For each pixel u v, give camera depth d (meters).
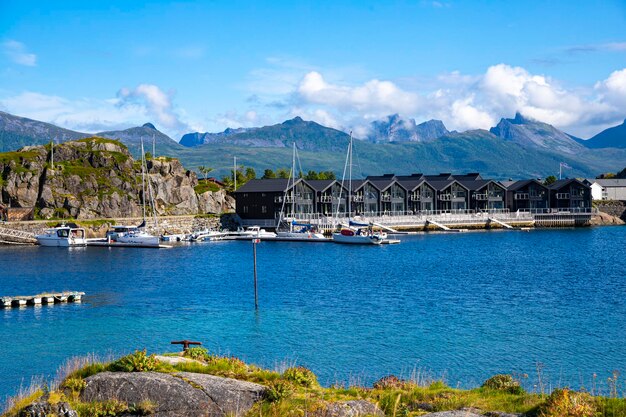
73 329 54.97
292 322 56.16
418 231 172.00
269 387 25.02
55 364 44.16
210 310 62.50
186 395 24.00
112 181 160.75
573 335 50.38
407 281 82.06
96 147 170.12
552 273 90.19
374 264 103.06
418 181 181.88
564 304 64.25
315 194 167.50
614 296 69.25
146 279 86.88
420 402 26.33
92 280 86.56
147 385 24.48
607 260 107.75
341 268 97.62
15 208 145.88
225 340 50.00
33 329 55.22
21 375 41.66
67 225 145.50
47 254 124.00
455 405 25.47
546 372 40.69
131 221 156.00
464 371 41.16
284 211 164.12
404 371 41.25
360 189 173.38
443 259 109.94
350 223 154.50
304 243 146.12
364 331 52.41
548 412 22.73
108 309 64.00
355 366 42.56
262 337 50.78
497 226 182.25
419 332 51.88
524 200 194.50
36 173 152.38
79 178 155.88
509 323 55.00
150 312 62.00
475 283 79.94
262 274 90.81
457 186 187.50
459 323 55.19
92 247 138.50
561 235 164.38
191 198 173.00
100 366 27.17
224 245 143.00
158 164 171.50
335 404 23.89
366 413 23.75
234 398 24.23
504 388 28.27
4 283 84.69
